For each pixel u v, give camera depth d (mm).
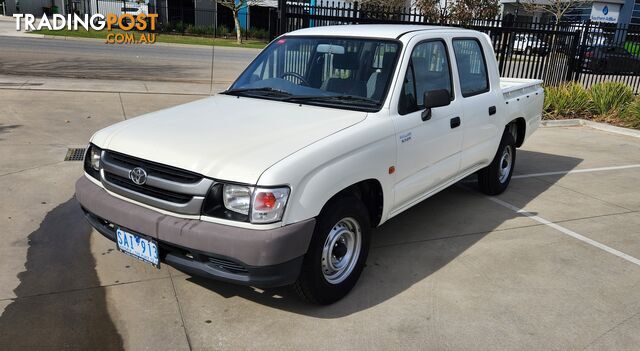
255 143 3285
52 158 6645
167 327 3340
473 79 5273
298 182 3082
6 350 3053
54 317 3396
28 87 11219
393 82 4016
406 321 3506
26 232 4594
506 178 6359
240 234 2973
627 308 3793
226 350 3137
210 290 3797
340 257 3674
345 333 3342
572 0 32594
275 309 3586
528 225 5332
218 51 25906
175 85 13180
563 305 3795
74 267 4047
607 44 15047
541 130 10758
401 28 4625
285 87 4402
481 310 3682
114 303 3586
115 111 9539
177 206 3139
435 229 5125
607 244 4934
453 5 14789
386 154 3805
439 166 4641
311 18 9695
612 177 7293
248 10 37094
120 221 3354
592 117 11906
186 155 3180
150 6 35875
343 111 3908
